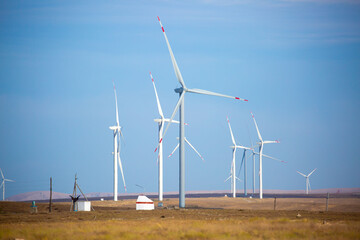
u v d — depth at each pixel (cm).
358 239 8825
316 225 11575
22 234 10106
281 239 8762
